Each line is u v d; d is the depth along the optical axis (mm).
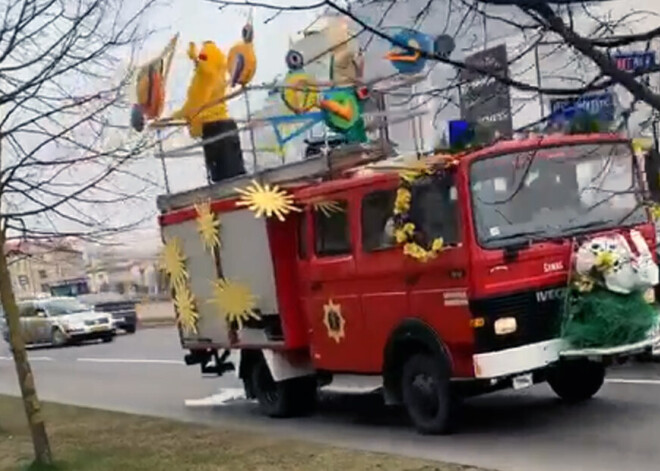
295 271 11750
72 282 47312
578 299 9328
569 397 11289
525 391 12445
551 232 9391
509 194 9258
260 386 13055
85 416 14008
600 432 9594
